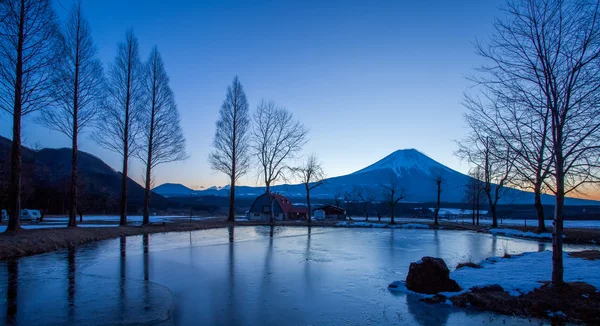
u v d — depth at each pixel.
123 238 24.19
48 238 18.33
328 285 11.75
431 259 10.88
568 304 8.55
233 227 38.97
